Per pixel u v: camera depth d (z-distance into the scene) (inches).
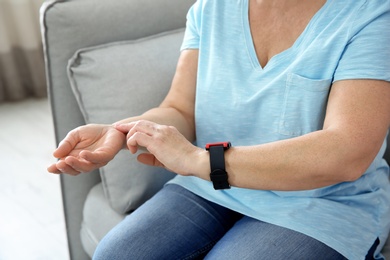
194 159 45.2
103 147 46.2
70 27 60.4
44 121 113.6
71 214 65.4
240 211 49.3
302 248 43.9
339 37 45.2
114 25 62.5
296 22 48.1
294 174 43.0
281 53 48.4
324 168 42.5
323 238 44.6
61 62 61.1
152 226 49.8
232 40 51.3
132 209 59.7
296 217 46.4
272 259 43.4
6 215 88.4
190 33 55.1
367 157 43.0
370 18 43.9
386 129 43.4
